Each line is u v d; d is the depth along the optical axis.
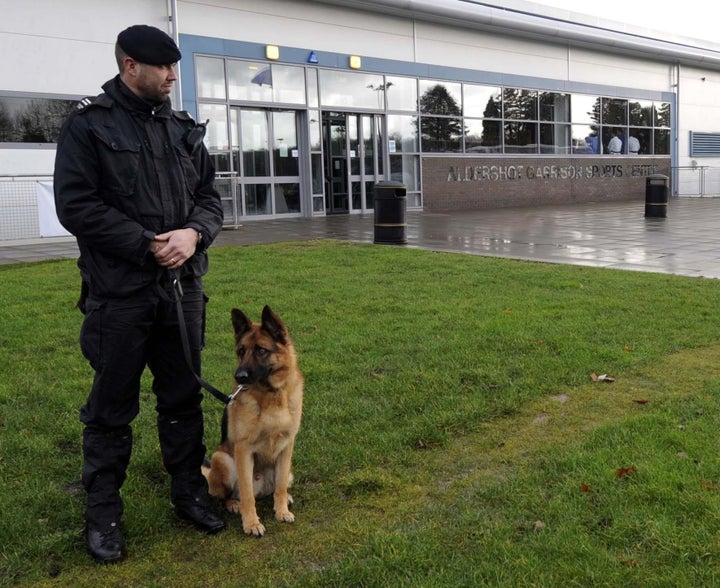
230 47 18.59
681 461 3.93
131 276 3.21
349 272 10.26
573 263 11.39
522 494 3.71
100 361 3.27
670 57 32.62
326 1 20.34
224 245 13.45
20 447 4.34
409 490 3.87
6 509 3.62
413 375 5.61
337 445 4.42
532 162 27.48
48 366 5.88
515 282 9.47
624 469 3.84
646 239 14.93
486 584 2.90
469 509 3.59
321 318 7.46
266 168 20.00
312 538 3.43
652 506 3.46
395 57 22.58
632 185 32.28
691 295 8.54
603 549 3.12
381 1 20.81
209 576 3.12
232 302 8.19
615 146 31.22
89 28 16.08
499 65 25.88
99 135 3.10
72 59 15.90
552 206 27.12
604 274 10.05
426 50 23.44
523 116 27.03
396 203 13.72
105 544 3.25
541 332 6.84
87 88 16.17
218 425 4.73
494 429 4.69
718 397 5.06
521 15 25.11
